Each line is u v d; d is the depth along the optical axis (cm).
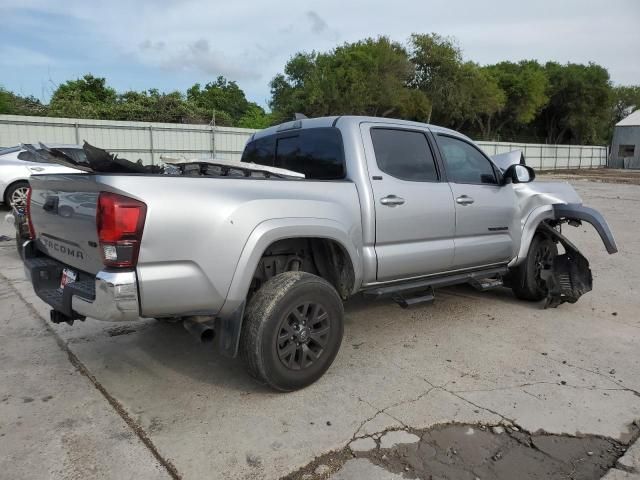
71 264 343
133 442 301
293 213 349
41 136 1875
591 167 4875
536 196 559
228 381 379
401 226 424
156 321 501
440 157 470
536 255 567
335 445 301
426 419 329
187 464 281
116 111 3228
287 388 355
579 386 376
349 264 393
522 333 482
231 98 5206
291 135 462
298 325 353
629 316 536
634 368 408
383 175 416
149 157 2136
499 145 3788
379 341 459
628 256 849
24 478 268
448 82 4253
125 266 289
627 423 328
